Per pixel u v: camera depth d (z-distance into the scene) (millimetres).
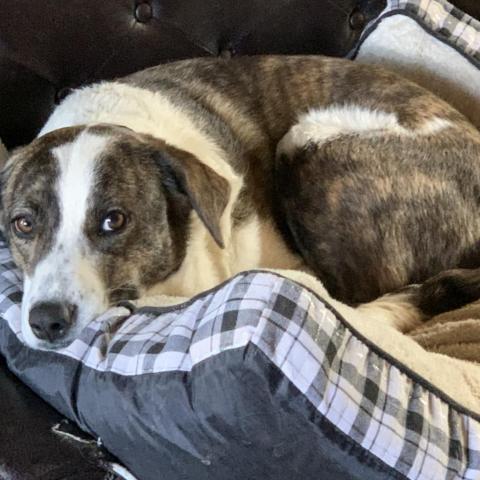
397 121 830
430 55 939
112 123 727
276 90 886
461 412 501
